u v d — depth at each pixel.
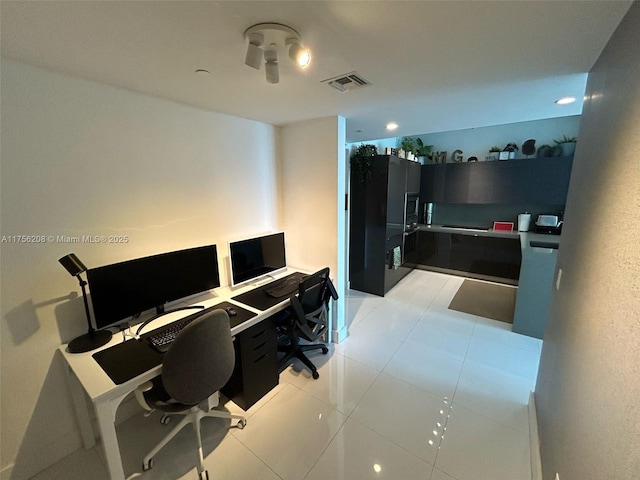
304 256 2.87
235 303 2.10
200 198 2.17
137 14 0.96
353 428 1.80
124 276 1.64
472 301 3.86
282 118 2.47
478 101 1.99
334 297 2.55
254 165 2.58
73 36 1.10
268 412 1.94
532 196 4.26
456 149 5.24
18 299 1.42
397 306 3.71
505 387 2.17
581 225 1.27
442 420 1.86
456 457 1.60
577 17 0.98
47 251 1.48
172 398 1.42
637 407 0.56
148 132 1.82
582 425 0.91
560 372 1.30
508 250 4.46
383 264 3.98
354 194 4.06
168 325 1.76
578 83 1.63
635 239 0.67
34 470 1.54
